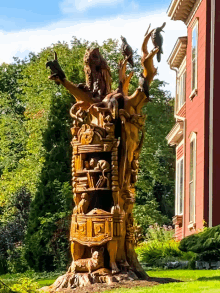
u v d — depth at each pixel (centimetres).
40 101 3219
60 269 1936
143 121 1060
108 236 989
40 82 3206
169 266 1600
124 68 1085
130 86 3197
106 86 1077
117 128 1034
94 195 1023
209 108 2017
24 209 3312
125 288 941
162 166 4100
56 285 985
